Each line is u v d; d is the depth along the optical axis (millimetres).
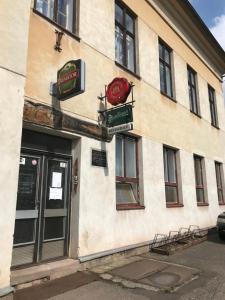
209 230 11938
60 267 5590
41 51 5969
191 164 11688
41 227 5773
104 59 7723
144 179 8602
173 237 9383
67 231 6254
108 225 6941
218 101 16125
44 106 5781
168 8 11609
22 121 4883
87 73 7078
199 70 14172
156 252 8039
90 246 6367
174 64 11672
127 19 9406
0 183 4371
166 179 10172
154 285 5301
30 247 5551
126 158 8352
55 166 6273
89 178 6605
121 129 6703
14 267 5211
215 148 14531
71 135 6387
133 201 8328
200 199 12516
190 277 5820
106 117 7102
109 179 7160
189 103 12594
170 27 11781
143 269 6266
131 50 9367
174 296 4828
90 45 7320
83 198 6387
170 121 10586
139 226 8047
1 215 4316
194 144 12258
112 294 4844
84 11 7348
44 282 5230
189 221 10750
